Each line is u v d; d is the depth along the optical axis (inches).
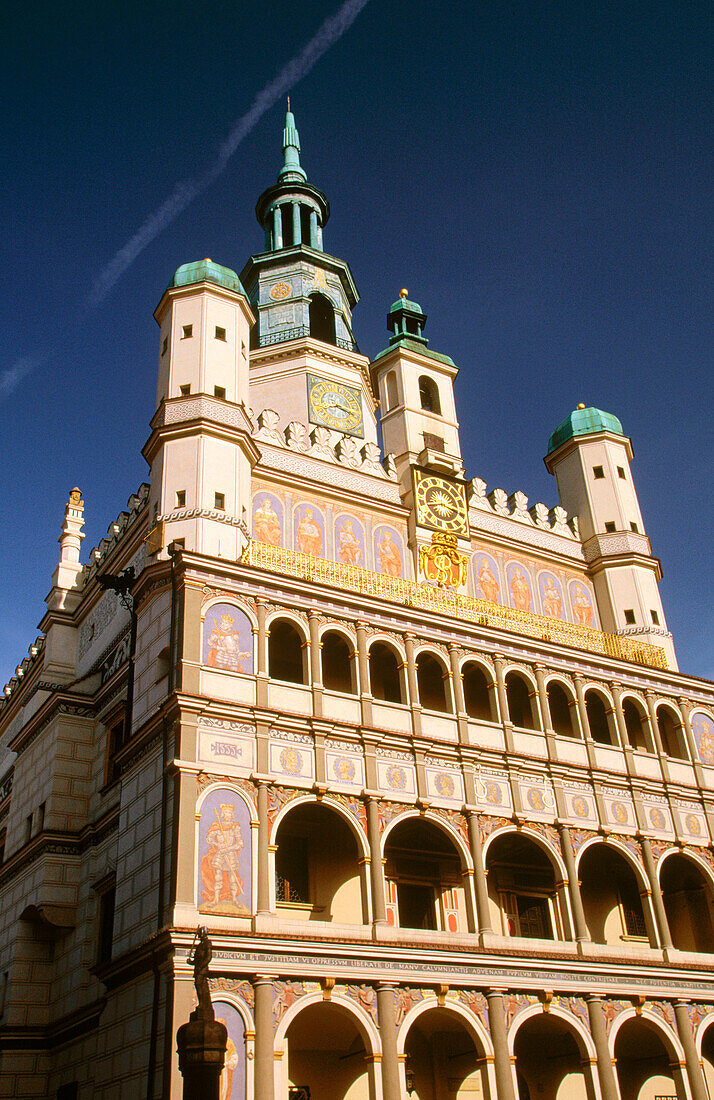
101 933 1469.0
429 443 1951.3
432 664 1659.7
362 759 1413.6
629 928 1697.8
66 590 1932.8
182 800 1235.9
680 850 1686.8
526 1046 1563.7
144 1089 1131.3
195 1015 921.5
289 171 2571.4
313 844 1444.4
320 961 1225.4
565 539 2076.8
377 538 1793.8
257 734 1333.7
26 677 1999.3
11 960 1611.7
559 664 1724.9
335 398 2107.5
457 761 1507.1
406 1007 1274.6
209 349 1712.6
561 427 2260.1
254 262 2316.7
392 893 1472.7
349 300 2431.1
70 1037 1471.5
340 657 1579.7
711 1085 1644.9
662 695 1840.6
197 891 1197.1
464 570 1844.2
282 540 1683.1
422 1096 1453.0
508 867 1609.3
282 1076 1143.0
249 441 1658.5
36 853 1622.8
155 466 1632.6
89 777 1678.2
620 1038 1585.9
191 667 1334.9
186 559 1398.9
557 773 1601.9
